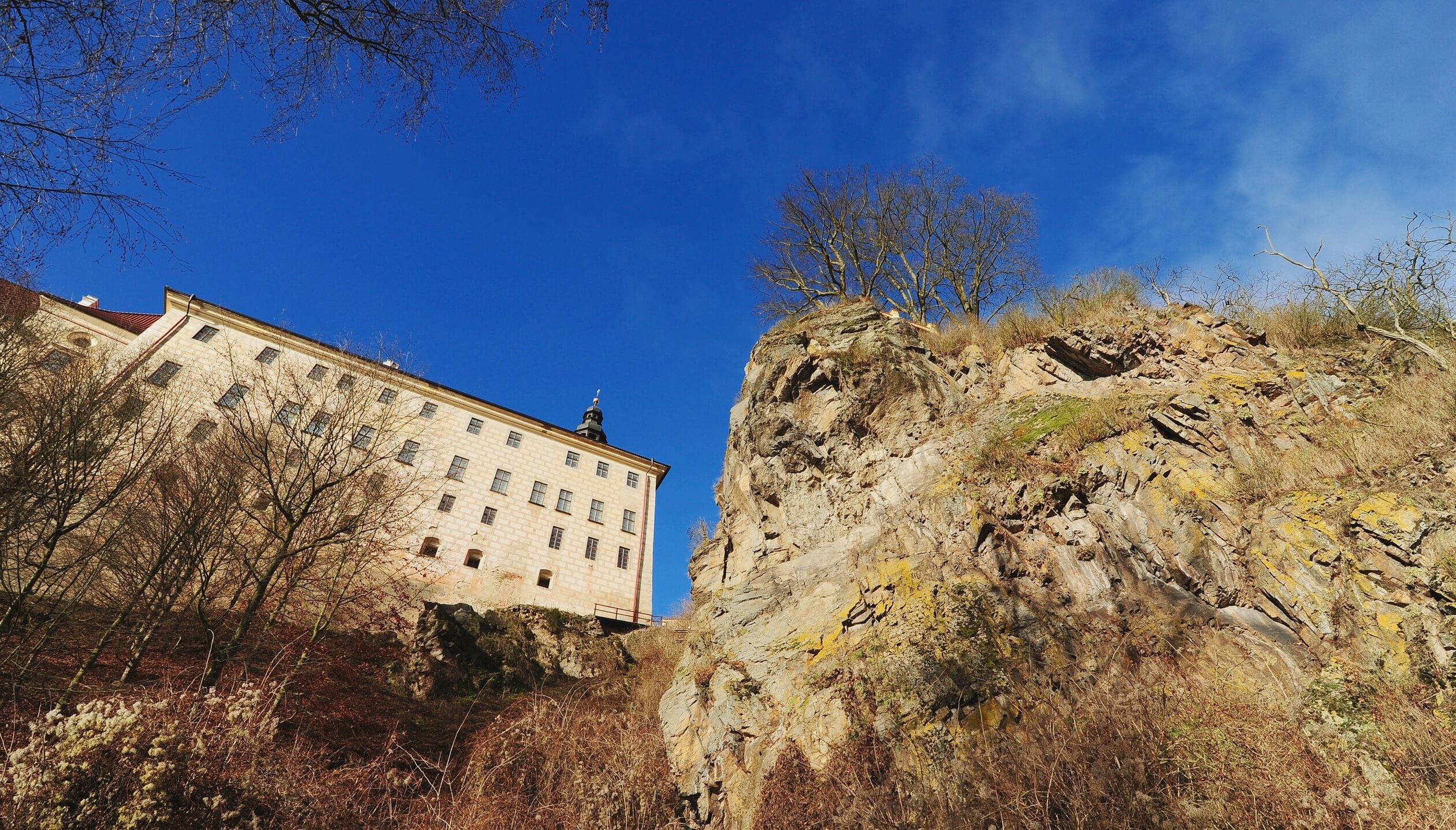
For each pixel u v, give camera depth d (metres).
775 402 13.02
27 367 13.68
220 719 6.38
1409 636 5.52
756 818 6.59
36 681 10.84
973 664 6.75
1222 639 6.51
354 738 11.94
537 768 8.97
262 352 28.78
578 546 32.88
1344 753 5.06
